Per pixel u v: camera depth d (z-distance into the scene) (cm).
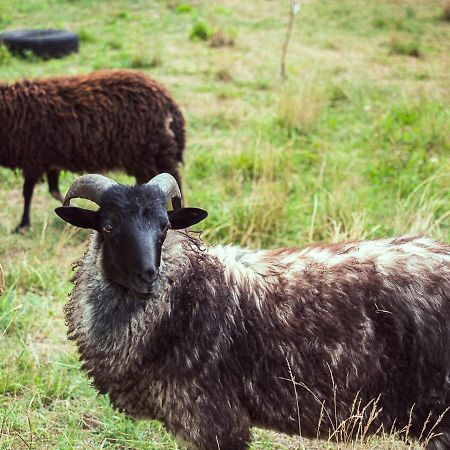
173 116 550
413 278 353
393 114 677
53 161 541
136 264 343
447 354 349
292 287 356
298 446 396
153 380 354
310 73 832
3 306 462
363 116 702
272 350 352
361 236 497
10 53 873
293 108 671
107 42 940
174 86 784
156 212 350
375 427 356
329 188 566
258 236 518
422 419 354
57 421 405
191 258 358
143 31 1013
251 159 602
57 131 534
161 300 352
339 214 527
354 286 354
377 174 580
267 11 1137
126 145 541
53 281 489
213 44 939
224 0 1196
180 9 1113
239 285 357
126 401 361
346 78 818
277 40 977
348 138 661
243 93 765
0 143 536
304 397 354
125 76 543
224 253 367
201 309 353
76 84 539
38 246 523
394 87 784
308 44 962
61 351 444
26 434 393
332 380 351
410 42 935
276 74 826
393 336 349
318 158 616
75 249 525
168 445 392
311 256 365
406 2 1182
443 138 632
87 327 356
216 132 675
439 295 351
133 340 352
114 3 1173
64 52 884
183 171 600
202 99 746
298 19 1086
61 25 1044
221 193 567
